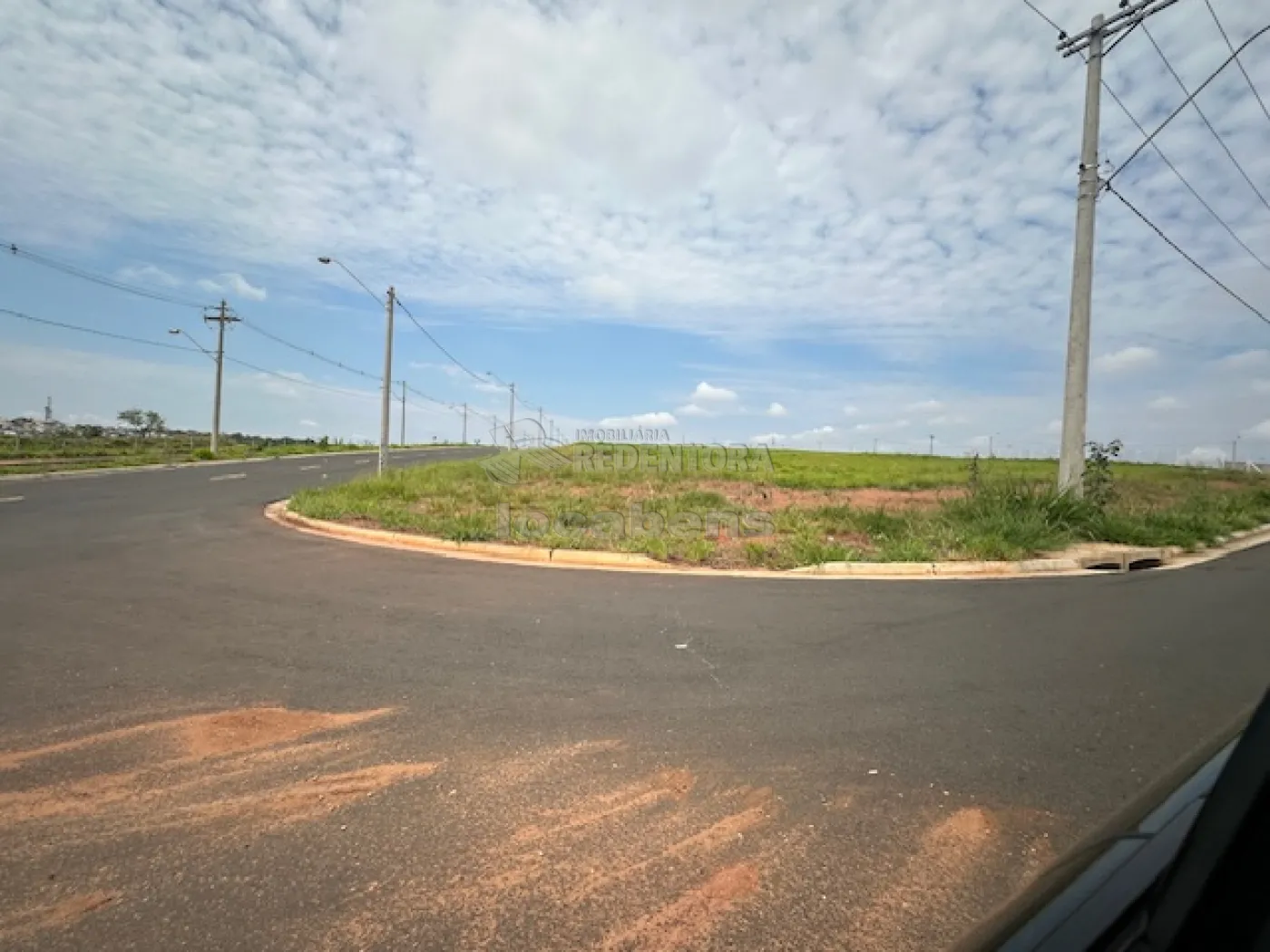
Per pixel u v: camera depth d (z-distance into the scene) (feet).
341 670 16.26
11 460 106.32
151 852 8.89
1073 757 11.96
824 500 58.08
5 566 29.07
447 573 29.01
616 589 26.16
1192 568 35.09
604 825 9.66
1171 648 18.89
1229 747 6.25
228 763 11.45
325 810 10.03
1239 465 129.18
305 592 24.72
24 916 7.63
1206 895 3.99
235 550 34.06
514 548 34.55
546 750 12.13
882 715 13.87
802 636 19.80
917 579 29.89
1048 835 9.43
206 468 104.58
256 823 9.63
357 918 7.65
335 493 55.98
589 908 7.86
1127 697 14.99
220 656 17.20
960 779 11.12
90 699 14.17
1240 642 19.62
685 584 27.66
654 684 15.60
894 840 9.29
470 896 8.06
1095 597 26.25
